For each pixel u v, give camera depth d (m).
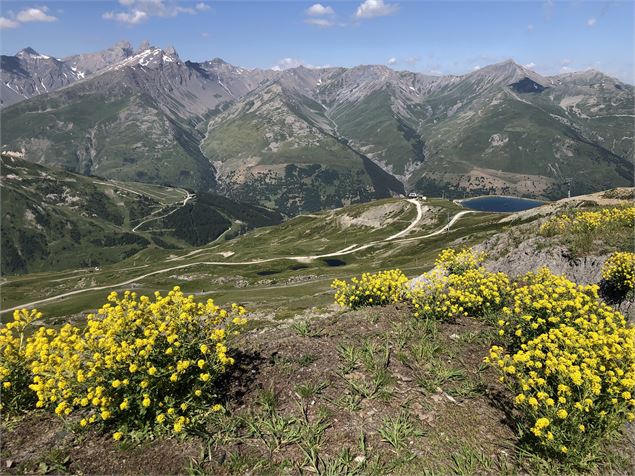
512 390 7.29
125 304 7.70
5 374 6.96
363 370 7.98
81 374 6.36
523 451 6.07
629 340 7.38
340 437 6.29
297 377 7.75
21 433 6.61
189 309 7.53
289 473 5.68
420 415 6.81
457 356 8.88
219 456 6.00
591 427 6.24
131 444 6.24
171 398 6.66
